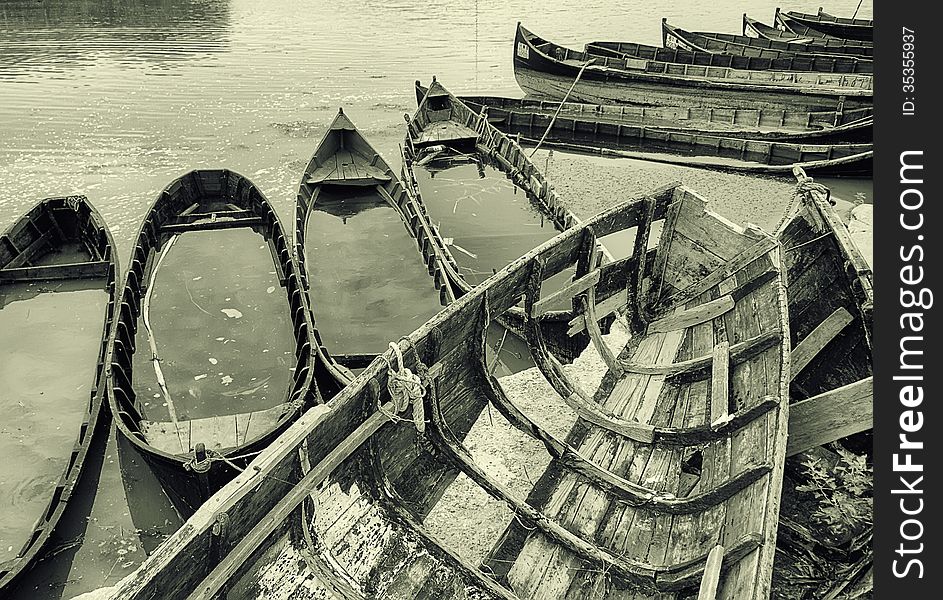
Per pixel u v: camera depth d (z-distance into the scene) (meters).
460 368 7.78
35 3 41.91
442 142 18.23
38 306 11.58
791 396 8.88
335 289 11.77
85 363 10.34
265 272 12.42
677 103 21.92
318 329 10.43
